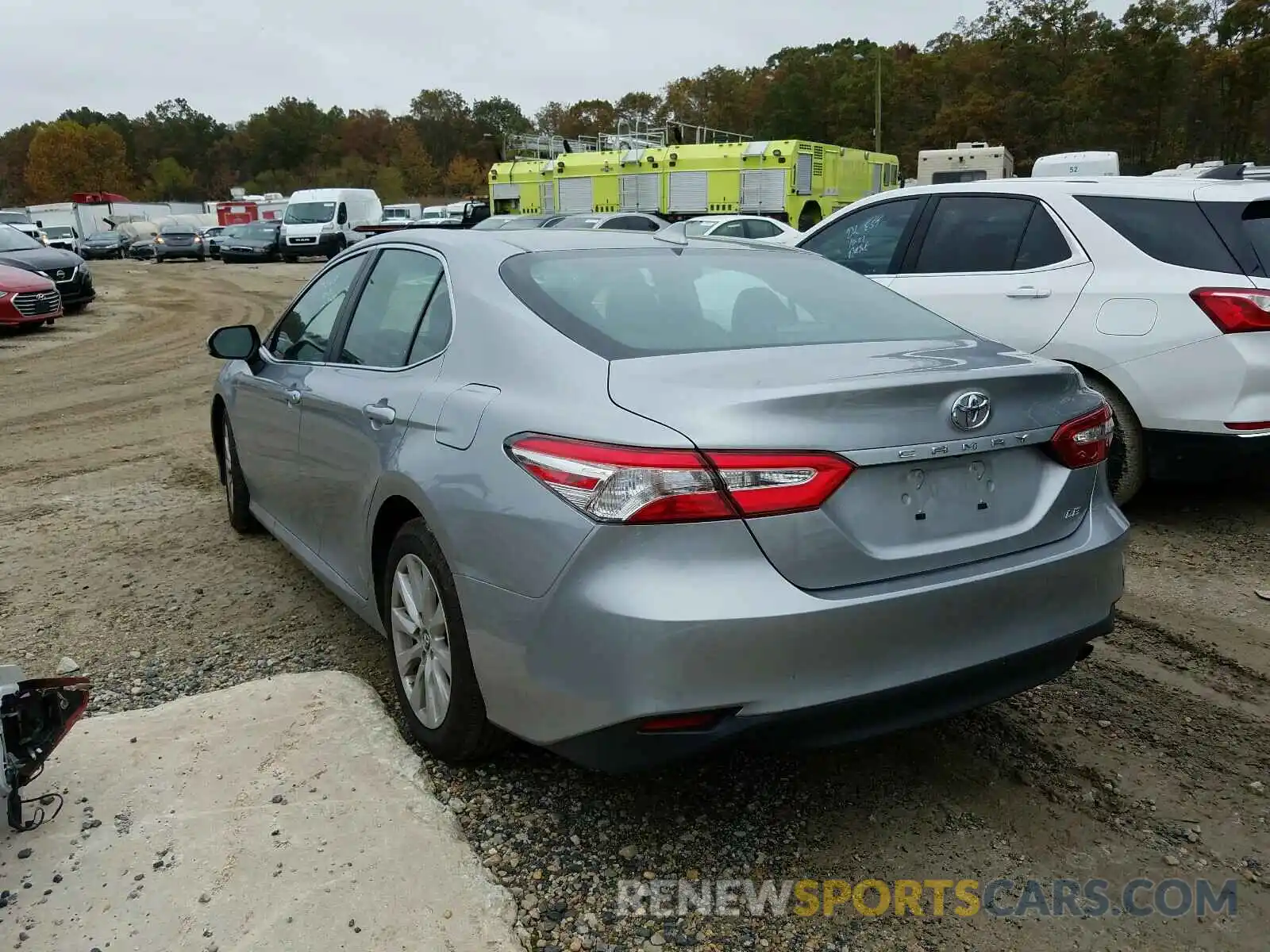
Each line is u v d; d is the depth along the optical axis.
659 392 2.46
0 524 5.64
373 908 2.40
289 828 2.68
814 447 2.35
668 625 2.26
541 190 26.31
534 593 2.46
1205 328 4.83
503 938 2.33
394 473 3.01
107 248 49.69
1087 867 2.65
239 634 4.07
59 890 2.45
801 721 2.36
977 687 2.61
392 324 3.54
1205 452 4.94
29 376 11.66
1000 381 2.61
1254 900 2.52
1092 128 53.81
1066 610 2.74
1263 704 3.50
